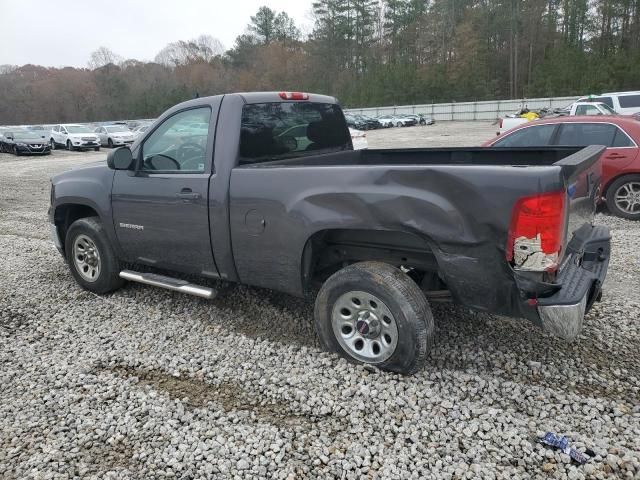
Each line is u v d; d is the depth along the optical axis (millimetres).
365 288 3367
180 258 4340
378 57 87125
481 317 4336
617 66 57594
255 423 3031
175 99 84500
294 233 3561
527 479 2531
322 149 4840
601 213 8312
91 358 3875
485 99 67500
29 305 4949
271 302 4828
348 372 3492
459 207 2963
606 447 2727
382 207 3182
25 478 2623
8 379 3594
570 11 71188
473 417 3021
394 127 49188
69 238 5227
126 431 2984
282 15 106562
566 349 3793
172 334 4242
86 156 25703
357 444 2803
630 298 4746
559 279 3023
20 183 15305
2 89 87875
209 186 3945
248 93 4117
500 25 72312
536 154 4570
